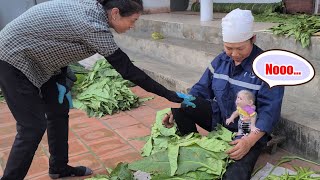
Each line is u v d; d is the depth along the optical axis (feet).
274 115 7.29
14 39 6.21
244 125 7.63
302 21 12.13
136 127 10.71
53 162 7.86
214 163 7.06
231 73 7.82
